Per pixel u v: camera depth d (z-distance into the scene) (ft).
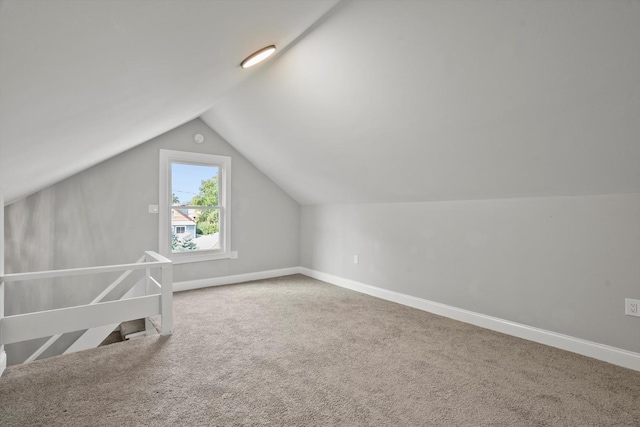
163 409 5.39
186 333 8.74
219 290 13.55
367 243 13.19
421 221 11.09
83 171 11.59
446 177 9.34
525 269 8.50
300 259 17.04
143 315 8.29
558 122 6.24
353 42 6.93
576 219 7.60
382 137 9.18
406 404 5.58
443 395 5.85
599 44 4.85
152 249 12.87
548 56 5.32
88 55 3.13
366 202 13.19
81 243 11.56
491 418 5.22
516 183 8.18
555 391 5.98
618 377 6.47
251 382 6.26
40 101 3.55
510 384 6.23
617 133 5.85
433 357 7.38
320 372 6.67
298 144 11.87
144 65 4.22
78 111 4.60
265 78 9.52
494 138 7.32
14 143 4.44
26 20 2.09
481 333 8.84
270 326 9.34
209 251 14.42
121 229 12.26
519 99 6.20
